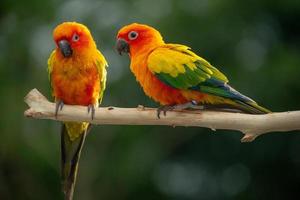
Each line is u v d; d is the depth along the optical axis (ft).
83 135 34.04
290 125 28.40
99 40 56.95
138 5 57.06
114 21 57.16
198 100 31.78
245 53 58.44
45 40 58.23
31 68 57.52
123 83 56.49
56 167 55.93
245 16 59.00
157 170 60.23
